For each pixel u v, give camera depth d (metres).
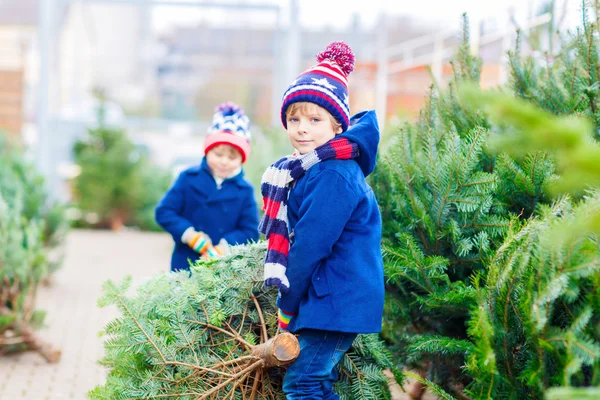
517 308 2.15
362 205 2.46
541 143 1.25
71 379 4.10
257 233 3.96
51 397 3.76
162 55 15.58
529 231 2.18
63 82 14.89
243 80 15.48
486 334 2.01
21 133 12.61
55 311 5.87
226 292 2.62
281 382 2.54
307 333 2.39
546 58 3.20
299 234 2.32
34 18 17.33
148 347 2.54
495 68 6.88
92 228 12.63
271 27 14.88
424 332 2.97
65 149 13.48
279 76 13.02
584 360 1.80
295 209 2.43
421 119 3.24
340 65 2.56
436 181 2.74
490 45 6.97
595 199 1.94
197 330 2.57
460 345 2.41
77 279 7.37
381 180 3.12
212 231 3.90
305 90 2.43
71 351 4.71
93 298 6.44
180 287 2.71
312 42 15.91
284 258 2.37
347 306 2.32
